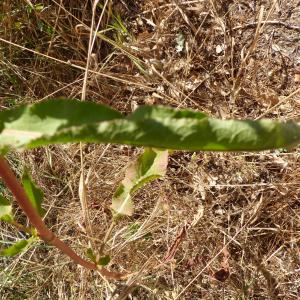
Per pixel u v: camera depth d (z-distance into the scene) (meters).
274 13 2.62
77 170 2.62
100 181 2.54
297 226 2.37
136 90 2.71
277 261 2.36
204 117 0.83
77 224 2.47
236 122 0.83
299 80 2.55
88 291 2.40
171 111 0.82
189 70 2.69
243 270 2.35
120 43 2.67
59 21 2.70
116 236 2.41
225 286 2.34
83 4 2.75
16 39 2.70
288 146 0.91
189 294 2.36
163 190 2.52
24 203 1.46
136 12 2.84
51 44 2.67
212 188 2.50
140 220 2.49
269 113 2.55
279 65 2.58
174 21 2.75
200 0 2.70
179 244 2.38
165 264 2.36
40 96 2.74
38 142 0.93
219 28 2.68
